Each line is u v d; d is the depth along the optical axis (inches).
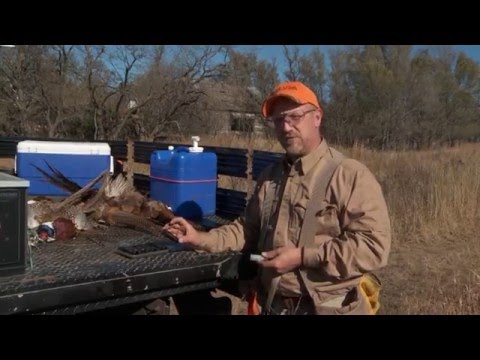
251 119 978.1
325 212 94.5
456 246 308.0
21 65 987.9
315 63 1221.1
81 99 1054.4
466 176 386.0
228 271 113.3
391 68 1246.9
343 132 1081.4
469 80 1275.8
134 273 100.0
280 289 98.7
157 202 145.8
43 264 103.6
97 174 182.7
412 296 216.7
